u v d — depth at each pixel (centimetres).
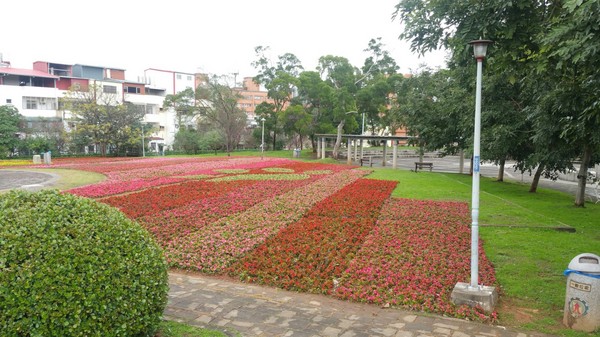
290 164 3189
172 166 2889
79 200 411
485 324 512
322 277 669
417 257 770
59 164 3188
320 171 2577
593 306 488
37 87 4666
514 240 907
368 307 562
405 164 4247
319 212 1177
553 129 1196
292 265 725
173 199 1373
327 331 477
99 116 4325
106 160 3734
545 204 1490
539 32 718
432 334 475
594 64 670
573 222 1154
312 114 4778
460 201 1441
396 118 3478
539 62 738
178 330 455
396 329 487
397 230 981
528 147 1672
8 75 4744
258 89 9306
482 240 910
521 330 495
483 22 682
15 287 313
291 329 480
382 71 5012
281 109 5188
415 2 791
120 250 382
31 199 391
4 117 3928
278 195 1488
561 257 786
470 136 1820
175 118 5956
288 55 5478
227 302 563
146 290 387
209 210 1192
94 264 353
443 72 2616
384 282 643
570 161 1530
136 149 4688
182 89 6644
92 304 342
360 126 6372
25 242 334
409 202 1391
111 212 420
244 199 1384
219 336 446
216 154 5003
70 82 5044
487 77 1507
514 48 732
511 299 596
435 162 4775
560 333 488
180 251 809
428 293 596
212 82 5062
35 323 317
